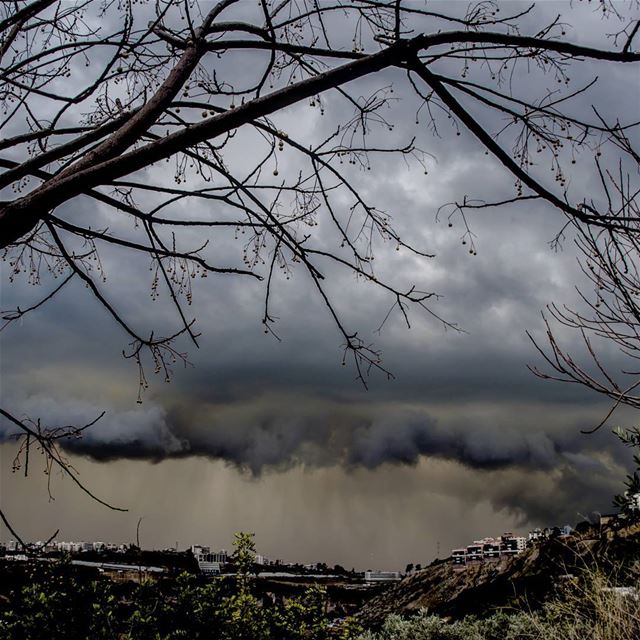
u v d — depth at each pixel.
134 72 4.17
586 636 4.80
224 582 7.43
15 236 2.54
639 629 4.51
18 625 6.09
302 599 7.79
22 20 3.21
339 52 3.35
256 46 3.31
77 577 6.26
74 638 6.16
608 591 4.80
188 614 6.69
